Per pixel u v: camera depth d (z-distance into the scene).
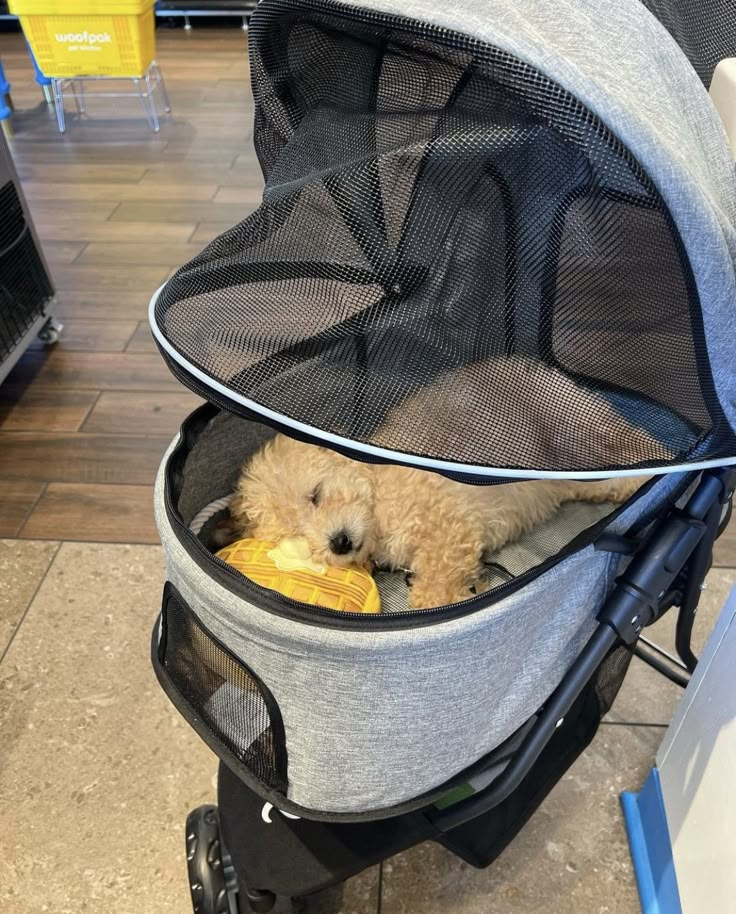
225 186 2.84
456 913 1.02
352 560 0.94
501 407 0.57
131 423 1.81
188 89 3.77
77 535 1.54
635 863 1.06
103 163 3.05
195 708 0.72
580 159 0.52
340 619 0.58
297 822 0.85
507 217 0.56
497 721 0.71
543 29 0.56
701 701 0.95
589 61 0.54
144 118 3.46
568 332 0.59
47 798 1.14
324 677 0.60
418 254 0.57
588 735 1.00
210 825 1.01
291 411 0.55
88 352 2.04
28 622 1.38
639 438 0.60
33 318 1.95
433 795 0.70
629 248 0.54
